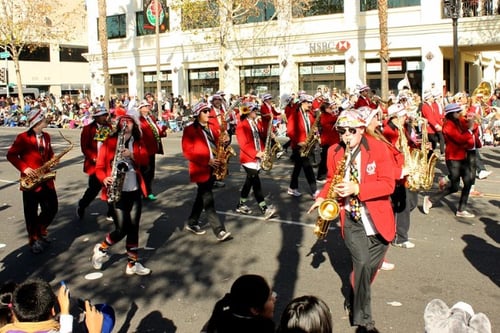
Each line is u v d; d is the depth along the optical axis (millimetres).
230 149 8125
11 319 3355
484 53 34094
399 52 26594
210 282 6441
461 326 2697
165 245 7941
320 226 5227
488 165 14680
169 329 5246
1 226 9320
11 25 40188
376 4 27031
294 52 29781
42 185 7738
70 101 37812
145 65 37344
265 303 2938
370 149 4871
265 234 8344
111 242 6836
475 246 7418
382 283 6164
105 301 5953
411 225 8547
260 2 30859
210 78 34188
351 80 28000
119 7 38250
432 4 25219
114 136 6652
